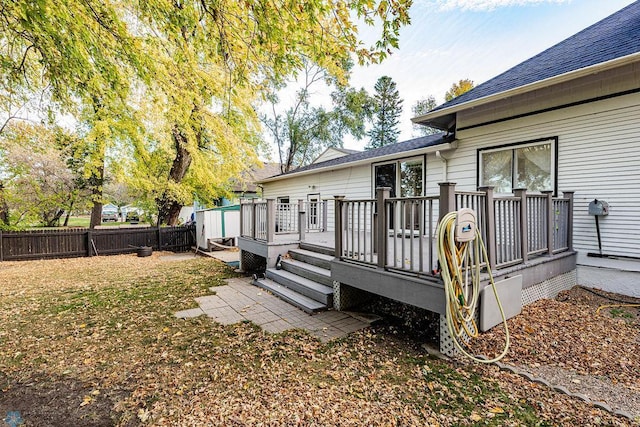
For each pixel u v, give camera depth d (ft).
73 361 10.32
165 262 30.89
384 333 12.42
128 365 10.02
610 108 15.53
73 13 11.14
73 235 33.94
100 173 41.65
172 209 45.03
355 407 7.71
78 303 16.87
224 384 8.83
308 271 17.88
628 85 14.94
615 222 15.52
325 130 73.36
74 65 13.93
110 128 32.55
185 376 9.31
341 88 66.80
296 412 7.51
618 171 15.35
